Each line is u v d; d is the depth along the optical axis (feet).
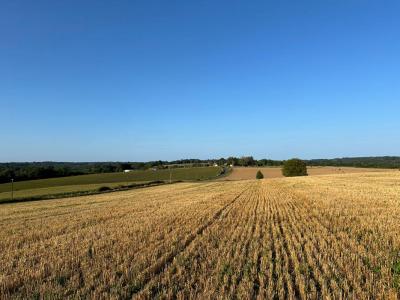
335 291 27.94
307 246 43.37
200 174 452.35
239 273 33.78
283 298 27.66
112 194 187.83
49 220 83.56
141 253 43.11
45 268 38.09
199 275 33.63
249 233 54.60
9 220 88.69
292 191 148.05
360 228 55.01
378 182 182.29
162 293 28.91
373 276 31.42
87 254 43.78
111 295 28.78
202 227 61.98
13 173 403.95
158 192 183.32
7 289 31.60
